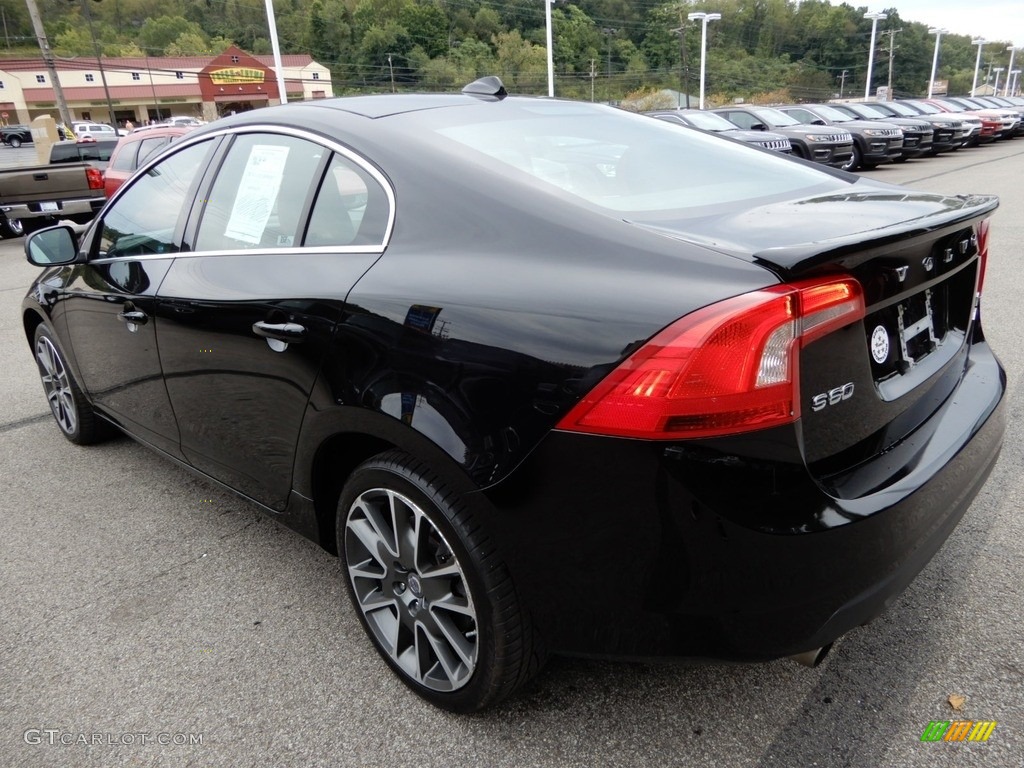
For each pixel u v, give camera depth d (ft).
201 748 6.76
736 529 5.12
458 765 6.45
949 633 7.55
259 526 10.60
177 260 9.20
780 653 5.54
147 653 8.03
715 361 4.96
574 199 6.52
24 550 10.18
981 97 99.66
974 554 8.78
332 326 6.86
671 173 7.68
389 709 7.11
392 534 7.02
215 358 8.36
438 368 6.05
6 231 45.24
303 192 7.86
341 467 7.84
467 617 6.63
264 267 7.90
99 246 11.09
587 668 7.42
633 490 5.24
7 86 265.34
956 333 7.66
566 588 5.77
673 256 5.56
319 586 9.12
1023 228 29.37
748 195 7.20
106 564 9.77
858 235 5.43
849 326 5.55
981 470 6.85
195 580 9.33
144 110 281.33
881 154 53.16
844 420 5.64
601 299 5.48
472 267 6.24
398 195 7.02
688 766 6.28
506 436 5.66
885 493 5.64
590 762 6.38
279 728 6.95
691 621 5.46
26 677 7.75
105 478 12.26
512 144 7.66
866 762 6.20
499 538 5.91
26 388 16.94
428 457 6.13
